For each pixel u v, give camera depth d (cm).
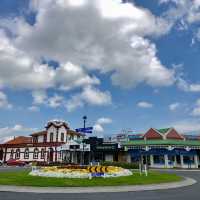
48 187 1753
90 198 1338
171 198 1349
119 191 1636
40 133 7100
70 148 5678
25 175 2544
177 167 5084
